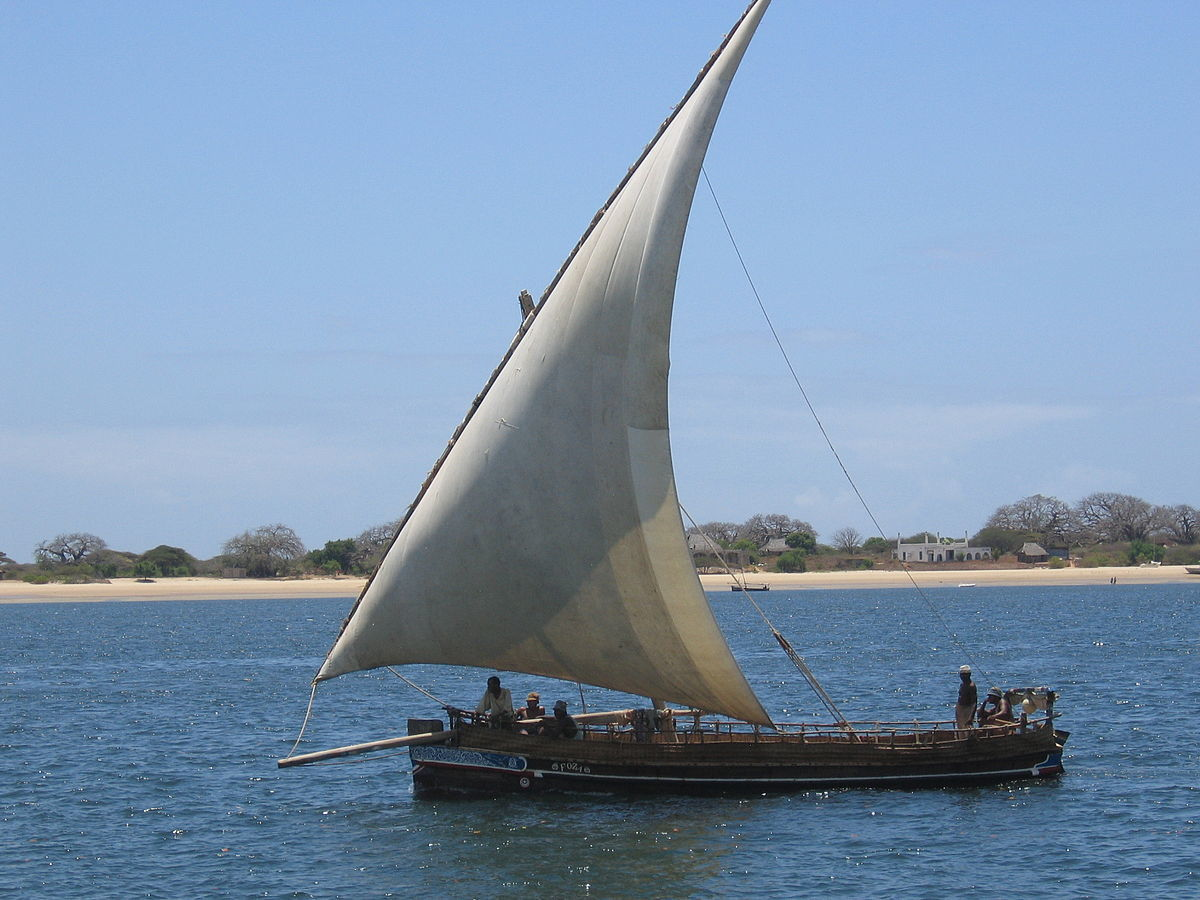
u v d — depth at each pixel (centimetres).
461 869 5109
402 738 6150
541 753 6081
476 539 6006
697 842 5388
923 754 6275
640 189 5809
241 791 6762
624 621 5906
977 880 4941
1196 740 7956
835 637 18812
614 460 5797
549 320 5928
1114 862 5156
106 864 5344
